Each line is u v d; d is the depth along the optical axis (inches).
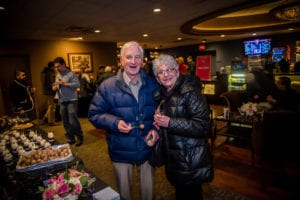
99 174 113.5
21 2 126.8
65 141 171.3
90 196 45.0
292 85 199.9
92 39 286.7
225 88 277.6
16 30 205.3
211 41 396.5
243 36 338.6
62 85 151.5
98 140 167.6
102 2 133.8
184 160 52.6
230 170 113.1
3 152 68.9
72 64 296.5
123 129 56.4
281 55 331.9
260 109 130.8
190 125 50.4
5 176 55.3
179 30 249.4
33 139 85.7
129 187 65.1
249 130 142.0
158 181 103.5
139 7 148.7
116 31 236.8
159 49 518.9
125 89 60.1
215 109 256.4
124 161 62.3
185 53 466.0
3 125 111.0
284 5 173.8
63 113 157.2
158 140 59.0
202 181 53.0
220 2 145.0
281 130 90.9
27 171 57.7
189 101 52.1
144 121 61.9
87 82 255.9
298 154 91.8
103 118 60.3
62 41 286.2
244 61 269.4
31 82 263.7
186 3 144.0
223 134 134.9
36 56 266.7
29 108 170.4
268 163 119.2
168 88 56.1
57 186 41.3
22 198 45.3
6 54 246.5
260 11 255.3
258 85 167.5
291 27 253.9
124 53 58.2
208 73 252.2
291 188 95.4
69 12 153.2
